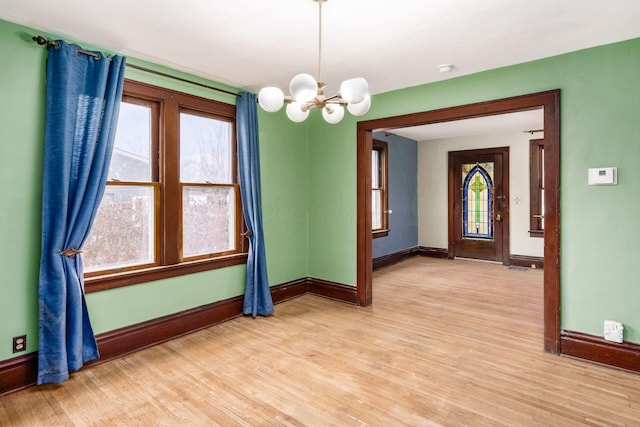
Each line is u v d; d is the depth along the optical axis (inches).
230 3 83.7
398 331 134.0
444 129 245.6
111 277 112.1
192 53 112.8
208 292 140.5
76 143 100.8
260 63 121.6
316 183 179.8
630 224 104.4
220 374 102.4
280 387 95.5
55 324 95.9
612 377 100.0
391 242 259.9
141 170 121.6
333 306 164.2
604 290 108.2
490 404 87.4
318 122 177.8
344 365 107.5
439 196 285.6
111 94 106.0
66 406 87.3
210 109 138.9
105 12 87.7
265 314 151.3
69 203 100.0
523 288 193.8
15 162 93.9
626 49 103.7
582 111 110.4
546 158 116.1
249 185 148.7
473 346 120.5
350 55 114.3
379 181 251.6
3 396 91.1
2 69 91.2
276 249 168.2
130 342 116.3
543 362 109.0
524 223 250.2
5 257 92.9
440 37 101.4
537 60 117.5
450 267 249.4
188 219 135.5
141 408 86.3
